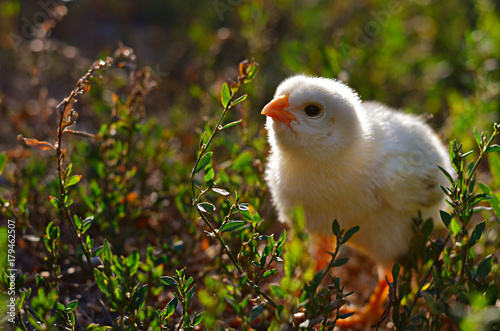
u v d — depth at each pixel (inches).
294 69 397.7
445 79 491.5
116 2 633.0
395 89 470.0
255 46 453.4
